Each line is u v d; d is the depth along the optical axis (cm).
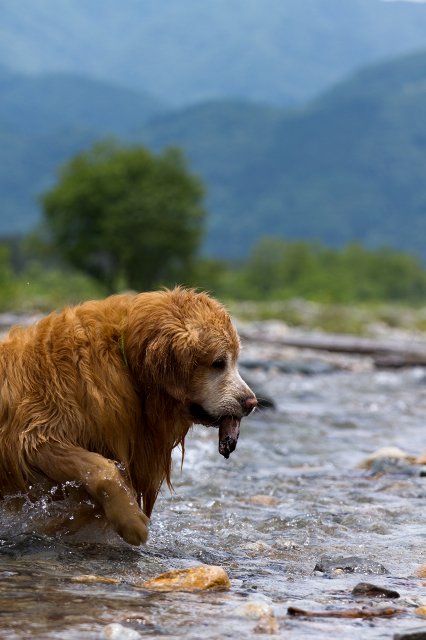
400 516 592
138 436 518
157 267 4244
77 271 4100
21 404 488
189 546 501
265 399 1132
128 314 514
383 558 487
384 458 791
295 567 462
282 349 1966
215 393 511
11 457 489
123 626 324
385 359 1823
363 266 8300
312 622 352
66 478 479
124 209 4000
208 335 508
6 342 519
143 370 503
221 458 812
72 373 493
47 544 473
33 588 384
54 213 4056
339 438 959
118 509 464
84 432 491
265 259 8162
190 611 357
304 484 703
